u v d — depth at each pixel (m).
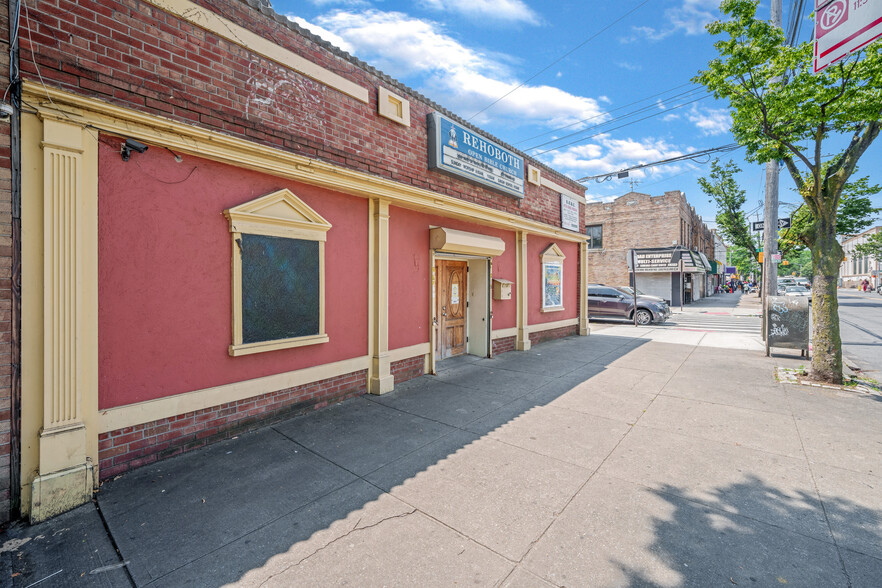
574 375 6.90
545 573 2.33
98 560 2.46
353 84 5.27
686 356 8.53
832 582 2.24
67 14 3.09
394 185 5.67
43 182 2.95
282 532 2.72
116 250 3.40
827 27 3.92
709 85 6.36
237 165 4.16
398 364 6.38
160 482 3.36
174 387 3.79
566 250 11.31
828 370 6.17
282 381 4.68
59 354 2.99
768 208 12.15
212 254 4.04
